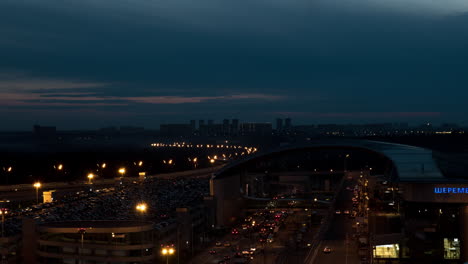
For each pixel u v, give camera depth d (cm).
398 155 18250
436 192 14412
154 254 15138
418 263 14788
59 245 14925
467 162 17300
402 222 15638
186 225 18425
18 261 15288
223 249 18350
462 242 14262
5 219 17850
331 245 18125
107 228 14712
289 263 15425
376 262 15025
